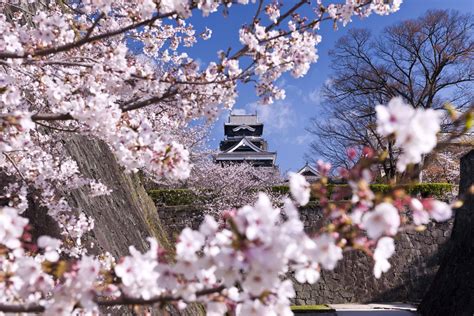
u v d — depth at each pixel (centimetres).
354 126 2456
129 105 346
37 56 310
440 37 2370
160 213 1586
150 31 454
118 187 748
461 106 2288
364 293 1500
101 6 286
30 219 458
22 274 167
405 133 118
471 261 1036
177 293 156
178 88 338
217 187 1709
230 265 126
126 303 166
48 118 284
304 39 337
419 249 1544
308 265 147
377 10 348
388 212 128
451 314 1042
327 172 151
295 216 133
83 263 160
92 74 340
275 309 152
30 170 410
